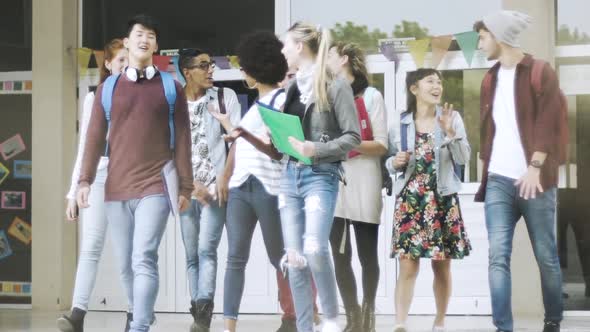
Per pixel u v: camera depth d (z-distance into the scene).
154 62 8.59
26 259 9.14
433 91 6.54
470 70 8.24
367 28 8.50
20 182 9.17
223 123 5.93
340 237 6.57
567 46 8.03
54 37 8.85
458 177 6.56
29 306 9.09
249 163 6.03
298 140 5.33
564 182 8.07
